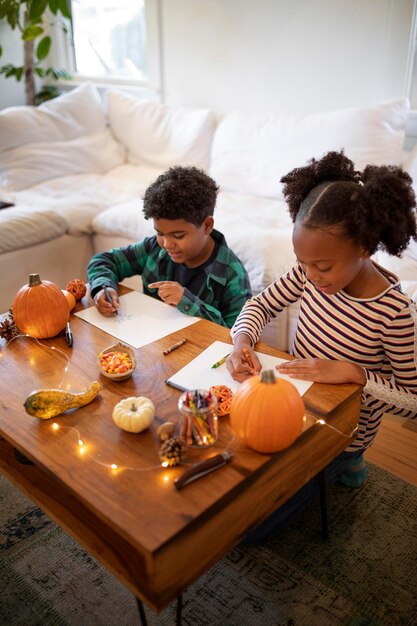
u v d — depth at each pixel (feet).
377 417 4.29
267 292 4.35
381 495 4.93
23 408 3.45
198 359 3.89
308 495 4.11
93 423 3.29
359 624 3.80
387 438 5.67
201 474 2.85
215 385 3.58
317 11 8.66
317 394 3.47
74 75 12.72
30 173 9.72
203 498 2.72
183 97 11.05
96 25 11.91
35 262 7.95
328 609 3.91
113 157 10.82
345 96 8.96
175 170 4.76
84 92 10.72
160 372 3.77
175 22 10.41
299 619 3.84
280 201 8.71
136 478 2.86
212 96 10.63
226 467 2.92
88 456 3.03
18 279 7.80
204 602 3.97
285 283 4.27
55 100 10.46
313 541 4.46
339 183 3.38
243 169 9.07
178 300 4.48
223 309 5.09
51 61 12.76
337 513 4.73
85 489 2.80
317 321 4.00
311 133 8.40
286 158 8.61
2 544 4.48
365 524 4.62
